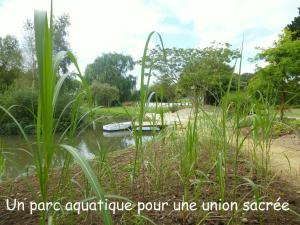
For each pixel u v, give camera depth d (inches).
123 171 104.6
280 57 303.7
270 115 78.0
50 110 30.2
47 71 28.5
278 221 62.2
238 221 61.1
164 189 81.8
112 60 1179.9
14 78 859.4
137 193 78.6
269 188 81.4
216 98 82.6
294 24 770.2
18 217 67.1
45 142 31.4
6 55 952.3
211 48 568.1
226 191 77.8
